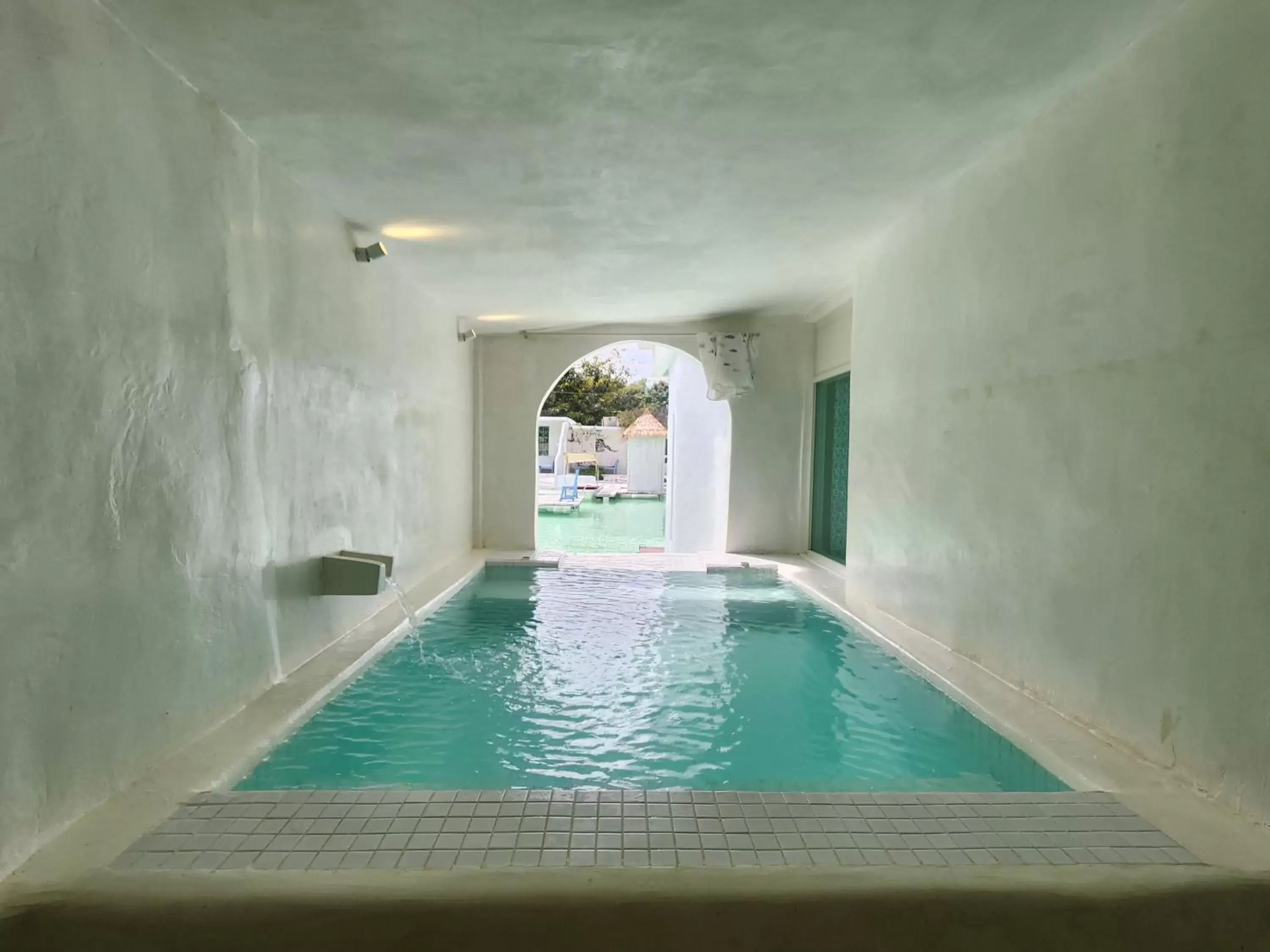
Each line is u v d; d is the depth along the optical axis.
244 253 3.24
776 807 2.26
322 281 4.17
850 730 3.52
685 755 3.23
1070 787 2.52
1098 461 2.79
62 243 2.09
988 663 3.61
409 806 2.26
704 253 5.36
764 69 2.79
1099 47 2.61
